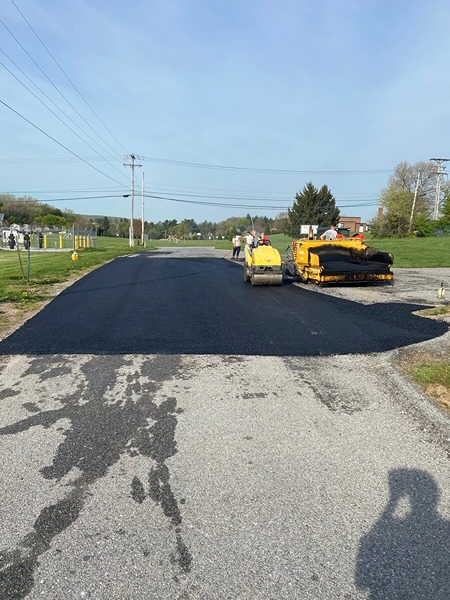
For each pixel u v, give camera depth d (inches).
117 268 713.0
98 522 102.7
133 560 91.4
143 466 126.0
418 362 207.6
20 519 103.4
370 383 190.7
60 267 673.6
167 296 418.3
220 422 153.9
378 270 467.5
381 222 2107.5
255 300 394.9
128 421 154.1
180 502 110.3
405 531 101.0
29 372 201.9
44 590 83.6
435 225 2009.1
